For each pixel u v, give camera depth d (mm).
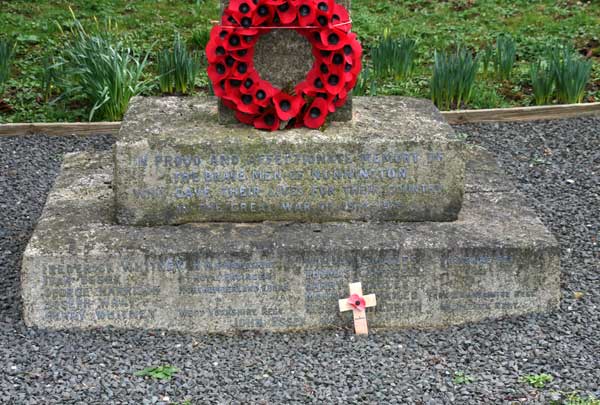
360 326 3201
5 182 4406
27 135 4887
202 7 6570
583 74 5090
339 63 3344
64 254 3135
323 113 3348
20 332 3170
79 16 6328
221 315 3207
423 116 3521
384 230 3283
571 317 3256
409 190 3320
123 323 3201
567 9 6559
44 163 4602
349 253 3174
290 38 3334
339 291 3207
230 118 3402
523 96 5281
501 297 3240
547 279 3236
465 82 5066
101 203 3496
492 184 3695
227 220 3330
